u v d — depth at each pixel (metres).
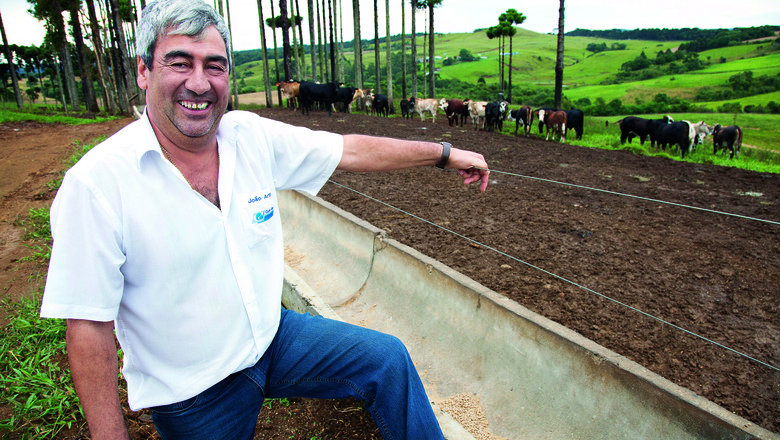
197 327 1.48
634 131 15.76
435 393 3.25
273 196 1.69
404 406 1.75
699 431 2.21
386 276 4.36
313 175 1.88
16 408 2.81
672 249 5.54
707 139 20.02
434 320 3.70
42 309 1.26
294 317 1.86
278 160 1.78
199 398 1.55
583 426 2.60
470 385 3.19
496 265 4.97
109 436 1.35
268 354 1.75
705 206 7.41
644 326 3.88
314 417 2.73
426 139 14.27
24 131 16.59
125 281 1.40
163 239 1.37
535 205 7.29
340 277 4.85
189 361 1.51
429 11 32.31
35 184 8.47
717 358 3.50
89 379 1.32
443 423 2.40
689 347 3.62
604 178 9.44
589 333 3.76
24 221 6.37
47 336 3.54
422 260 3.91
